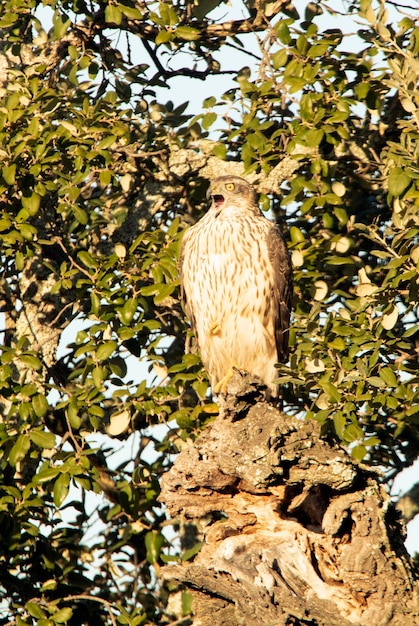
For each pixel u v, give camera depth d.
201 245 12.45
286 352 12.90
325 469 8.12
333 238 12.59
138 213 13.87
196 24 14.07
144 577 13.92
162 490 9.08
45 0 12.84
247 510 8.82
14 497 11.85
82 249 13.76
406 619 7.96
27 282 14.03
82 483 11.27
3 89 13.77
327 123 11.77
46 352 13.76
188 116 14.02
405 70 11.33
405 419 12.16
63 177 11.81
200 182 14.16
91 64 13.82
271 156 11.97
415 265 10.72
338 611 8.00
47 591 12.93
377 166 13.27
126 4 12.94
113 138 12.00
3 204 12.31
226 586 8.34
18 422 13.40
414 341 12.87
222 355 12.74
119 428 11.84
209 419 11.98
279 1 13.34
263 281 12.43
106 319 11.82
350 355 10.67
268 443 8.25
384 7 11.66
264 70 12.72
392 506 8.24
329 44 11.92
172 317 14.09
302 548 8.38
